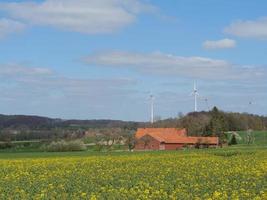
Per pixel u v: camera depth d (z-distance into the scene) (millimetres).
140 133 117875
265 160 42875
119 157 54094
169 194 22953
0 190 25031
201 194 22312
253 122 152625
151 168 36656
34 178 31484
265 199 20500
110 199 21359
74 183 27547
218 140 116125
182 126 133000
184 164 40094
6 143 104812
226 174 30281
